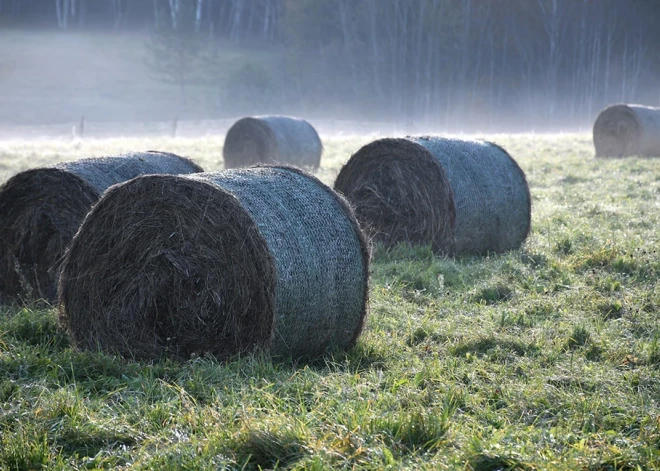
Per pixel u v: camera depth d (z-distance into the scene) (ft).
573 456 29.84
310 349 43.93
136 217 44.68
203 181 43.19
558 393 36.40
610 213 83.87
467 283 58.75
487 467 29.37
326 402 35.29
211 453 30.42
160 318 44.47
